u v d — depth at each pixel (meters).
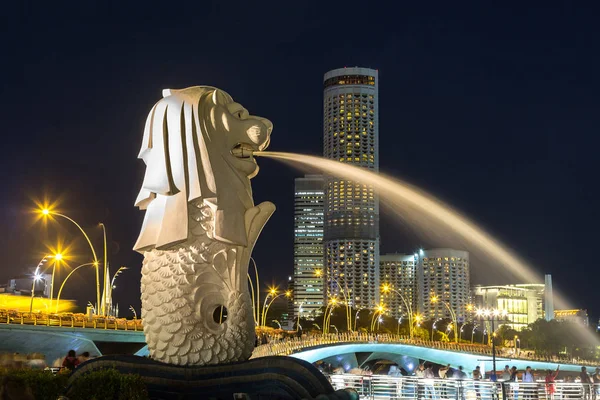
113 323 76.56
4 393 12.19
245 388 15.71
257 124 17.23
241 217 16.72
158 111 16.89
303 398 15.16
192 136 16.50
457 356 137.62
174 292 16.16
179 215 16.25
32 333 67.12
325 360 129.12
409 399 30.58
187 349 16.05
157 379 15.84
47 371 15.56
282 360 15.66
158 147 16.72
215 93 17.00
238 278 16.58
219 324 16.33
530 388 34.72
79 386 14.49
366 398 30.45
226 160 16.91
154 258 16.48
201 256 16.31
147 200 17.00
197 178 16.31
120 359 16.03
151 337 16.38
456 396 30.70
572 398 35.00
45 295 112.69
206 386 15.91
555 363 152.75
